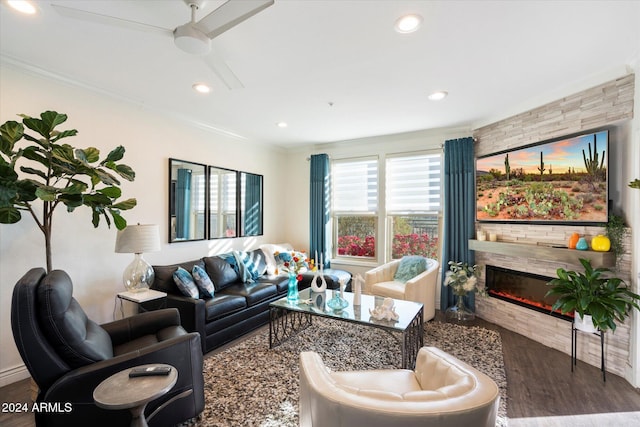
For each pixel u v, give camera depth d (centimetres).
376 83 265
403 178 447
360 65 232
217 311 286
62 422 147
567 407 199
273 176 514
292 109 332
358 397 102
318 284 335
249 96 295
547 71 242
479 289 363
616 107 238
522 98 300
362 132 428
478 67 235
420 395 106
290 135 445
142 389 137
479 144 381
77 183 210
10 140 192
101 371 154
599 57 220
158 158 334
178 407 173
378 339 307
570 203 274
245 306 323
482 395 101
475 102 311
